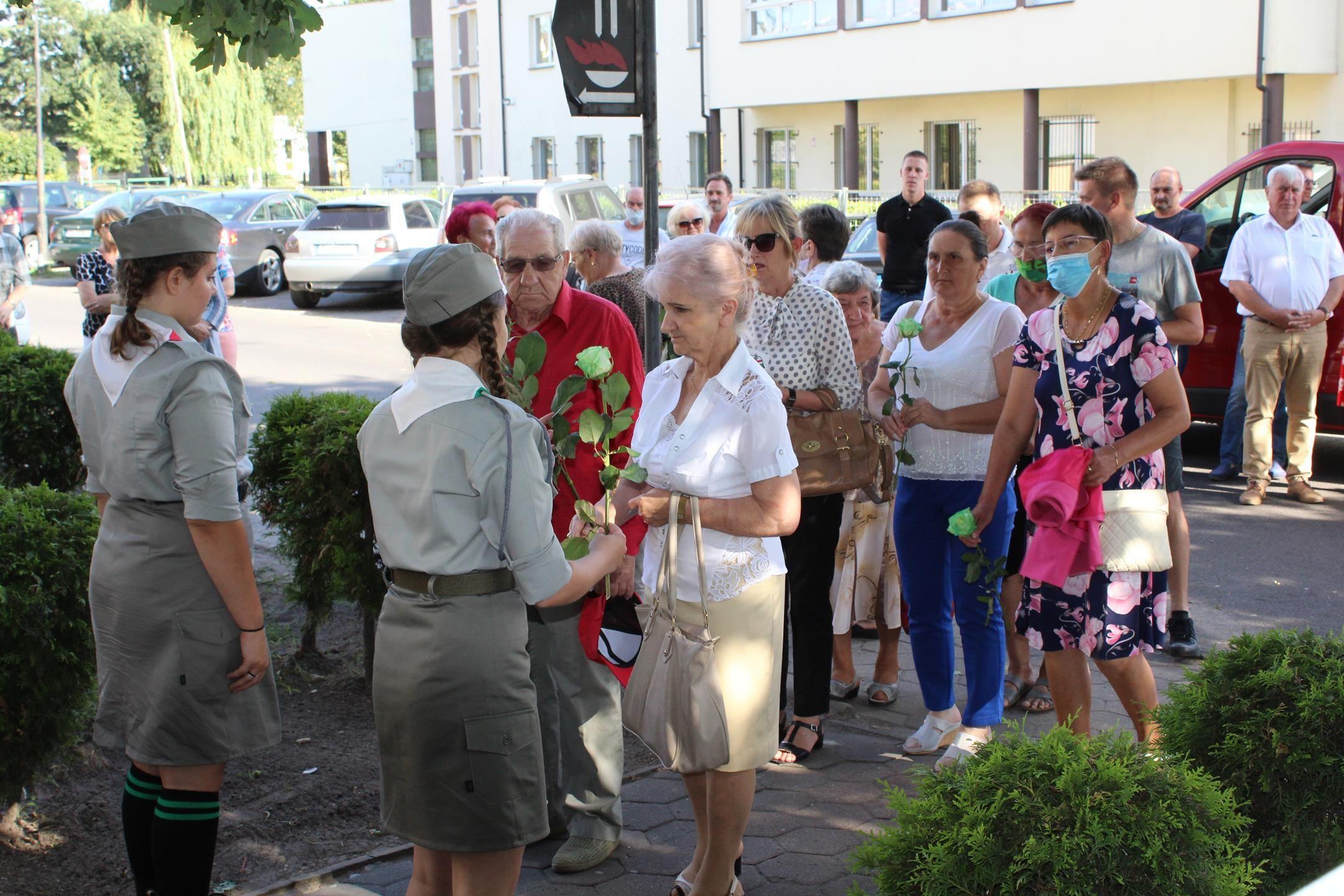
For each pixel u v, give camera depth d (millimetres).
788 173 28219
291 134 70562
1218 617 6203
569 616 3779
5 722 3627
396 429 2836
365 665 5234
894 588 5172
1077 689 3891
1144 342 3715
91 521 3889
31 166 48438
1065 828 2361
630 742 4879
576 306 3957
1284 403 9148
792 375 4402
